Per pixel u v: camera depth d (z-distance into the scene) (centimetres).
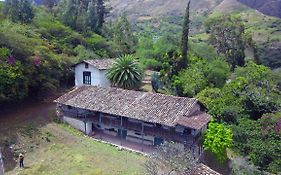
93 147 3422
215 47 7344
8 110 3997
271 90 4756
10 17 5556
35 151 3247
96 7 7494
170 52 5869
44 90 4412
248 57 8000
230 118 4184
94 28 7112
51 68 4512
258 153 3584
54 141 3466
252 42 7644
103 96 3825
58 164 3030
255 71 5125
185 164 2069
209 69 5266
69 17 6706
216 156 3341
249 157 3625
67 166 2994
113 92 3888
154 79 5175
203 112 3628
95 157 3192
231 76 5644
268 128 3800
